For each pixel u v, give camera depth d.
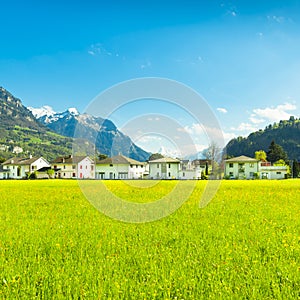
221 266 6.96
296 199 22.30
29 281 6.16
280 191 30.42
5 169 136.62
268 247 8.52
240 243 9.11
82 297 5.48
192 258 7.59
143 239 9.72
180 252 8.07
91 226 11.80
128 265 7.27
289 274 6.44
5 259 7.68
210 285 5.91
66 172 106.88
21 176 132.38
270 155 129.88
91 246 8.86
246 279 6.24
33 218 13.80
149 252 8.23
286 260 7.42
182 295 5.56
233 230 10.84
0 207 18.05
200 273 6.57
